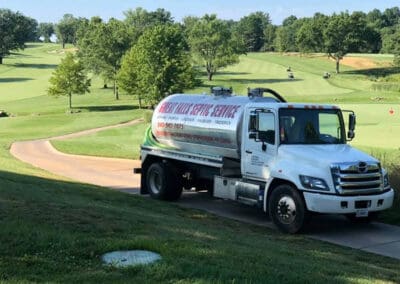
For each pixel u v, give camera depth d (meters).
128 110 70.81
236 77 110.12
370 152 19.73
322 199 10.11
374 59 140.38
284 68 127.50
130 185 17.14
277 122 10.99
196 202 14.12
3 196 9.36
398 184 12.78
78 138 38.38
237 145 12.14
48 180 14.92
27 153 28.33
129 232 7.54
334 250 9.12
